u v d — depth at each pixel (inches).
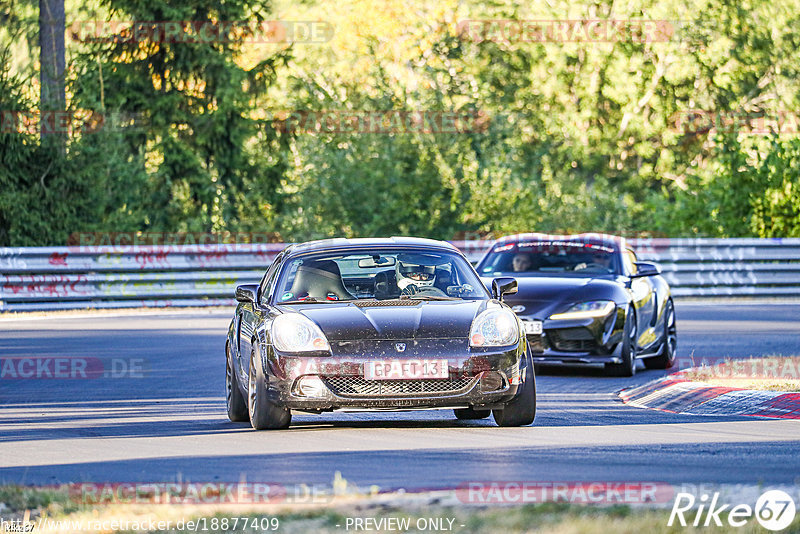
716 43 6018.7
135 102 4795.8
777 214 4192.9
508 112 5039.4
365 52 5615.2
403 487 941.2
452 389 1266.0
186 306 3435.0
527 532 733.3
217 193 4886.8
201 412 1526.8
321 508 823.7
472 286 1421.0
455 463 1064.8
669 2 6013.8
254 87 4972.9
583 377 1913.1
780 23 6102.4
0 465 1097.4
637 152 6092.5
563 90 6058.1
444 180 4532.5
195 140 4874.5
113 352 2257.6
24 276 3262.8
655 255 3750.0
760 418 1406.3
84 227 4104.3
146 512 828.6
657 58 6067.9
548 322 1875.0
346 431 1299.2
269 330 1301.7
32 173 4035.4
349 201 4549.7
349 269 1429.6
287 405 1268.5
